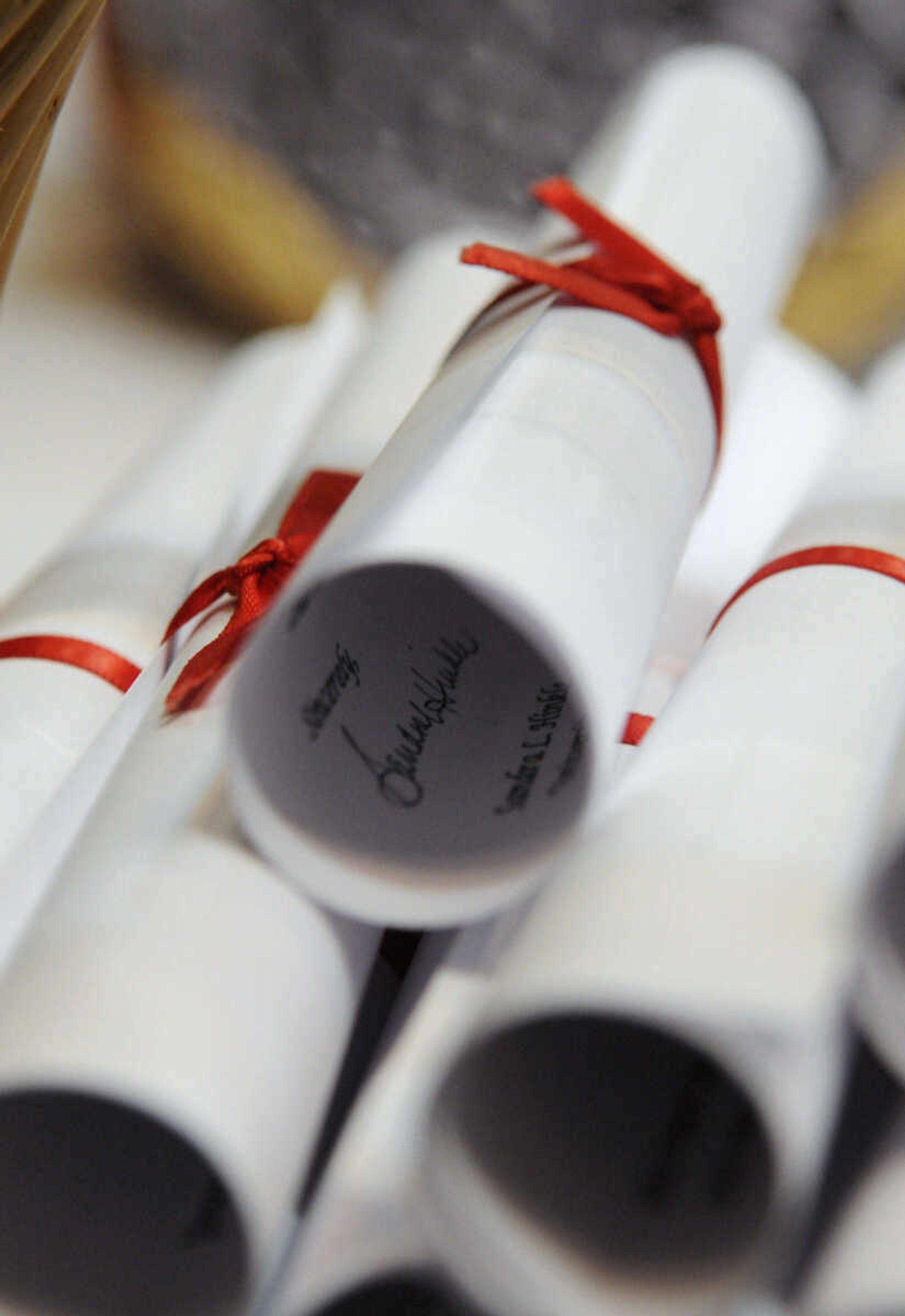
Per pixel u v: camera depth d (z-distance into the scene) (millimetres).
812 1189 354
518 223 952
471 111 943
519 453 384
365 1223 360
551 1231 359
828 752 377
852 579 419
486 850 376
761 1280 348
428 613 409
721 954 344
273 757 380
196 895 373
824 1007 342
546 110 943
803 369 637
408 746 390
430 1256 360
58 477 809
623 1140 368
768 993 341
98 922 369
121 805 392
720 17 914
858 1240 348
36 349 914
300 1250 363
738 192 506
